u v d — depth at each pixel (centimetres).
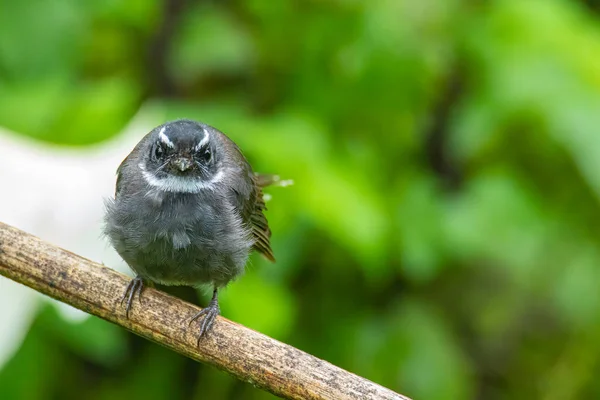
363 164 1196
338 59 1233
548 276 1312
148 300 898
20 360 1091
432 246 1186
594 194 1282
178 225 1023
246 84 1272
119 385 1184
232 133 1141
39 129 1080
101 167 1068
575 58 1256
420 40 1227
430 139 1301
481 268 1316
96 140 1091
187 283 1062
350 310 1216
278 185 1093
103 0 1220
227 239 1037
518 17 1276
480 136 1245
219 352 864
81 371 1175
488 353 1405
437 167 1308
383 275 1212
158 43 1276
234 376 862
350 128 1241
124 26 1264
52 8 1170
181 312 891
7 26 1156
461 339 1375
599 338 1357
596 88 1238
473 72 1280
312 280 1217
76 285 898
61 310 1041
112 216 1027
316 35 1242
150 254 1028
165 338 885
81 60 1224
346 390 820
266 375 845
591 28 1363
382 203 1160
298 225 1141
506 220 1216
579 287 1317
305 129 1152
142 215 1021
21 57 1158
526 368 1414
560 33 1273
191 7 1287
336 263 1205
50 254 902
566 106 1207
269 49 1258
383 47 1217
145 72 1279
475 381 1405
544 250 1276
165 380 1188
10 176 1031
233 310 1070
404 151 1253
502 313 1346
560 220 1276
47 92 1113
